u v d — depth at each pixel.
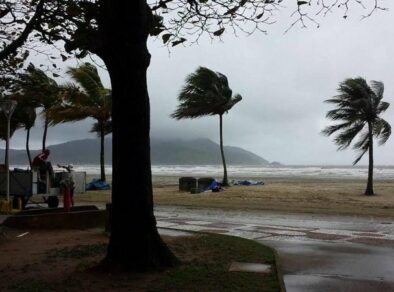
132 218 7.44
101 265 7.55
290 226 14.13
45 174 17.89
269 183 42.31
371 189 28.36
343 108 29.47
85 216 12.95
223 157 34.59
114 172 7.57
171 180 54.16
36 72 9.20
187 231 12.44
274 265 8.07
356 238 11.75
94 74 30.42
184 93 34.28
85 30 7.45
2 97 10.27
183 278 7.03
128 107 7.43
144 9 7.34
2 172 17.27
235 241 10.51
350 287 6.88
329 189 32.12
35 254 9.16
